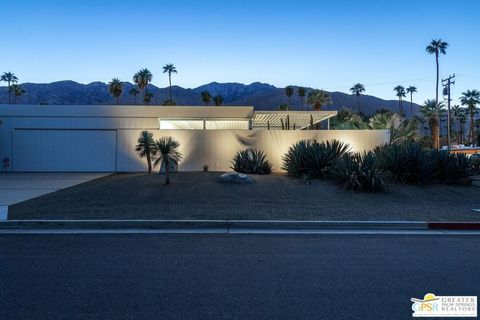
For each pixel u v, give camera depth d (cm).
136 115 2145
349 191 1213
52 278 465
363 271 500
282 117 2652
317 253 591
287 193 1175
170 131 1853
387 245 646
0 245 632
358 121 2630
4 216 834
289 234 732
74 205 970
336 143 1530
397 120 2409
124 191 1191
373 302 395
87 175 1792
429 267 520
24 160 2003
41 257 559
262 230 768
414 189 1288
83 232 739
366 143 1836
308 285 445
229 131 1848
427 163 1369
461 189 1334
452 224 798
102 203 999
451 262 545
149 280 459
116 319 351
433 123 5366
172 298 402
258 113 2420
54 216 837
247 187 1260
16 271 492
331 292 423
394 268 514
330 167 1375
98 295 409
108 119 2117
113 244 642
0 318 351
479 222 806
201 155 1852
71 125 2080
